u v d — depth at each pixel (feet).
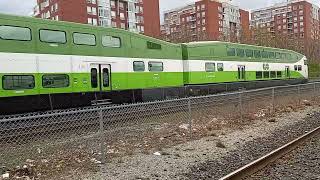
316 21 438.81
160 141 36.32
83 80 51.21
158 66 65.62
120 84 57.16
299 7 418.31
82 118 34.76
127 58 58.65
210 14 346.95
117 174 25.76
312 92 82.69
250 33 249.14
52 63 47.21
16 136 30.86
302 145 34.63
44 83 46.16
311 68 214.48
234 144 36.06
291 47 227.40
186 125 42.75
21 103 43.60
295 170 26.40
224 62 86.02
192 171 26.58
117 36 57.16
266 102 61.21
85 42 51.90
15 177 24.64
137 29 270.26
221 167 27.68
